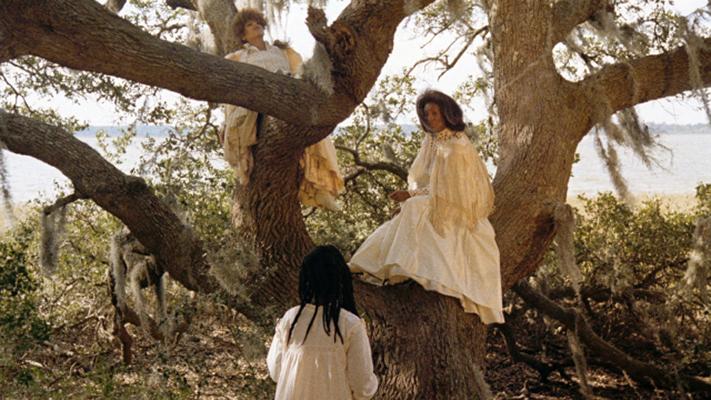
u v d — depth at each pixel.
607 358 8.11
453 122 5.43
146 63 4.37
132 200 5.52
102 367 6.11
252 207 5.87
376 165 8.68
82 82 7.71
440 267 5.36
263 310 5.75
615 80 6.58
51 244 5.55
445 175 5.36
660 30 7.20
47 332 5.90
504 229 6.11
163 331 6.05
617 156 6.32
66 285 8.29
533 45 6.55
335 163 6.03
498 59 6.70
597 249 9.12
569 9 6.50
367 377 3.62
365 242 5.68
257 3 6.05
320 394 3.61
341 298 3.68
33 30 4.13
